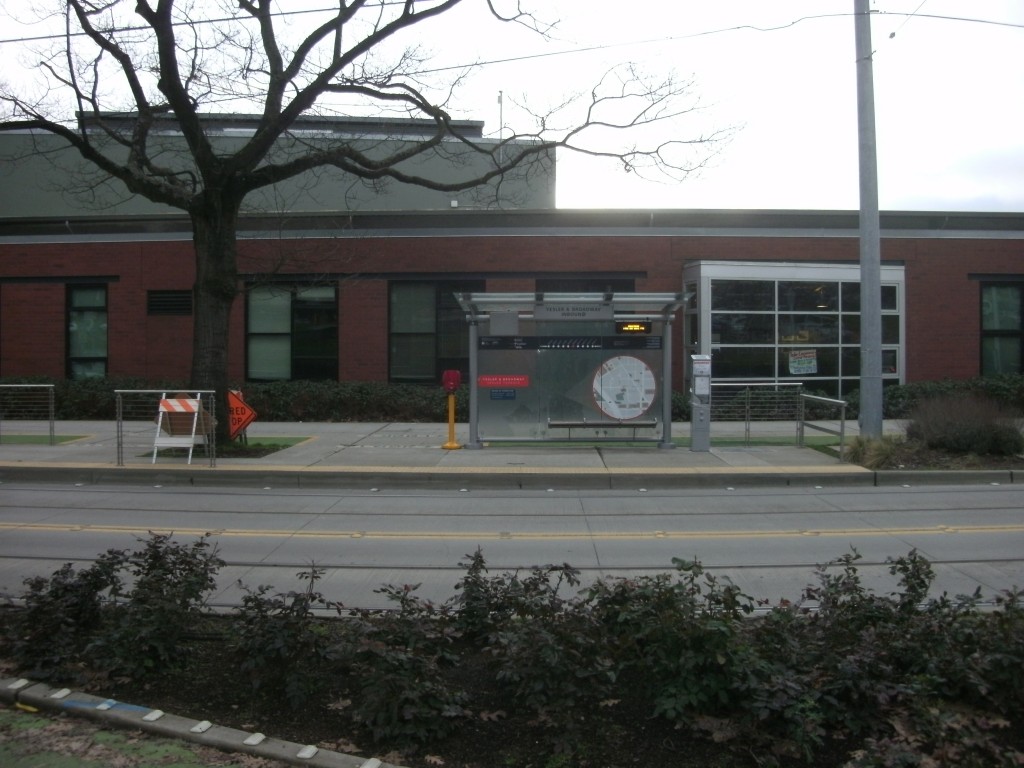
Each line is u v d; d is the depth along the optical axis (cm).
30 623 523
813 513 1143
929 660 448
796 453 1598
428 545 950
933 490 1327
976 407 1562
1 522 1077
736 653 443
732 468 1429
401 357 2377
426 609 537
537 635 450
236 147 2694
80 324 2477
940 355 2398
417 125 2620
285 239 2362
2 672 511
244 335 2397
